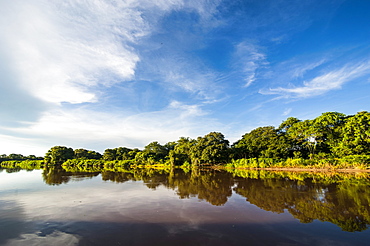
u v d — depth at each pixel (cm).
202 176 3053
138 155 7775
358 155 3319
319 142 4591
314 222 936
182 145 7544
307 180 2272
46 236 785
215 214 1068
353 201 1288
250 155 6131
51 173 3800
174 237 769
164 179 2694
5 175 3356
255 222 942
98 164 7738
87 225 904
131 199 1436
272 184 2044
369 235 787
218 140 5959
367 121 3538
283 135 5106
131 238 762
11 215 1057
